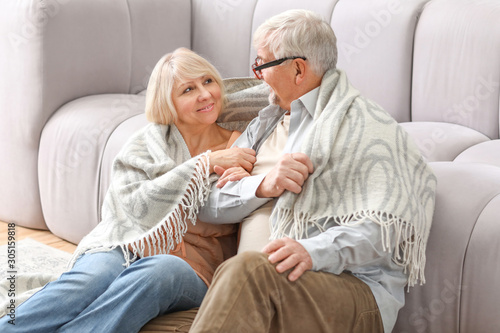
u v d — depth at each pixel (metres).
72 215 2.66
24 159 2.83
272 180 1.58
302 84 1.71
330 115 1.61
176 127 1.94
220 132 2.01
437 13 2.40
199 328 1.28
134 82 3.09
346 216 1.51
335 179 1.56
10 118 2.84
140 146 1.92
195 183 1.78
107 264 1.70
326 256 1.41
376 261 1.51
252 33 2.94
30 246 2.66
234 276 1.31
